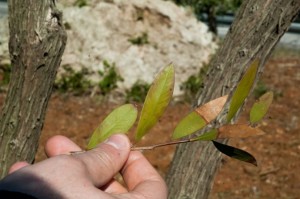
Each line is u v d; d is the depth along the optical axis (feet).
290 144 18.78
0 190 3.42
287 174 16.63
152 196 4.08
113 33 22.27
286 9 7.15
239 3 24.27
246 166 16.81
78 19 22.18
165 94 3.39
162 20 22.49
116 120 3.67
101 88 21.98
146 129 3.39
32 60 6.31
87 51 22.03
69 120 19.58
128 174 4.34
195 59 22.75
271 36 7.29
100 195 3.59
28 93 6.47
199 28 23.16
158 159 16.89
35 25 6.20
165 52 22.50
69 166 3.66
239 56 7.39
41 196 3.43
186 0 23.91
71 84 21.89
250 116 3.32
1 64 21.79
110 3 22.57
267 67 29.04
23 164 3.99
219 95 7.48
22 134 6.61
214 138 3.14
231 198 15.02
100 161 3.86
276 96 23.84
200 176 7.94
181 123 3.31
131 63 22.24
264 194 15.40
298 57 32.09
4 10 35.06
